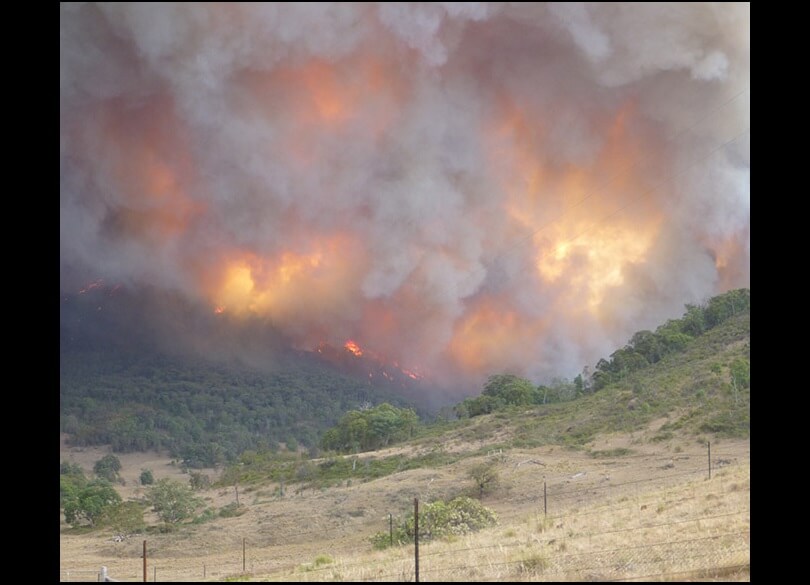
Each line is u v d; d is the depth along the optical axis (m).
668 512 36.19
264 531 65.81
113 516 82.00
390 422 125.94
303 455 124.62
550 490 65.50
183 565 50.25
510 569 25.83
